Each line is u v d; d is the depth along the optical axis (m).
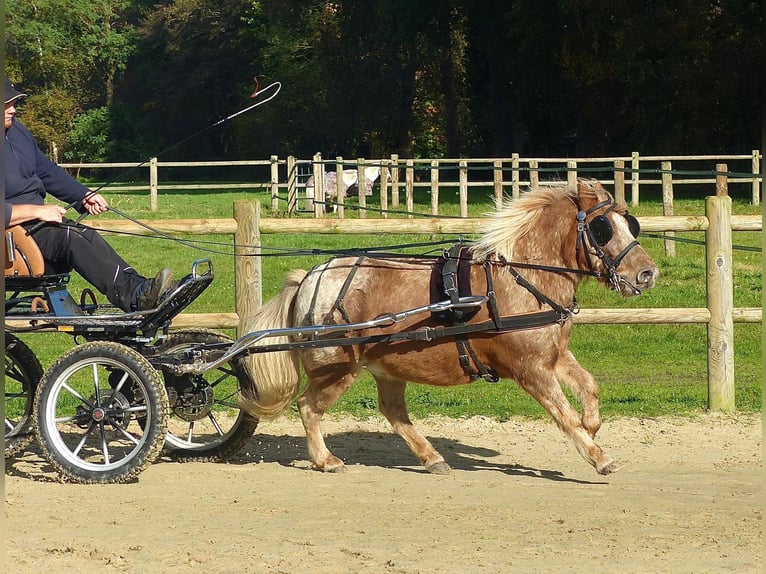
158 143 62.25
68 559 5.50
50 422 7.52
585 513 6.61
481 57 46.56
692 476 7.88
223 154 65.12
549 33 39.38
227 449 8.44
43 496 7.07
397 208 29.22
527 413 10.38
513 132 45.97
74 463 7.52
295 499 7.04
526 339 7.44
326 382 7.93
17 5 44.88
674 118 37.56
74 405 10.30
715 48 34.84
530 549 5.74
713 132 36.88
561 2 36.50
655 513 6.61
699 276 18.19
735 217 10.05
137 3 66.31
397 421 8.22
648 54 37.44
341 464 8.10
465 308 7.46
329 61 49.84
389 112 50.50
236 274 10.05
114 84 68.06
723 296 10.08
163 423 7.43
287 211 29.72
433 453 8.14
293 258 19.34
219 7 61.00
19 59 46.84
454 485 7.57
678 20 34.81
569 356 7.77
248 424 8.33
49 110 52.00
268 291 16.95
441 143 55.12
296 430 9.85
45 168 8.30
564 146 49.28
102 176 59.62
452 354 7.60
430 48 47.78
